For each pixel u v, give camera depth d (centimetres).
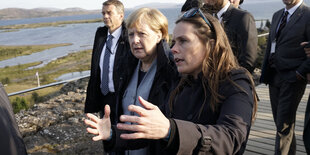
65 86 1005
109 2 304
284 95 258
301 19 247
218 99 111
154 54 200
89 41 9675
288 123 256
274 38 275
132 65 209
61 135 368
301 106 415
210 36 117
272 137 313
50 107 491
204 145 89
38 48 8812
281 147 253
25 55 7581
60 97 563
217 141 91
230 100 108
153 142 141
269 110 406
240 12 229
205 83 118
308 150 215
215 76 113
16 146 104
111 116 258
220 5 232
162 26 198
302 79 241
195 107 123
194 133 90
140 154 190
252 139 310
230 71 115
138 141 135
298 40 246
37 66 5441
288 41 253
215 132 94
